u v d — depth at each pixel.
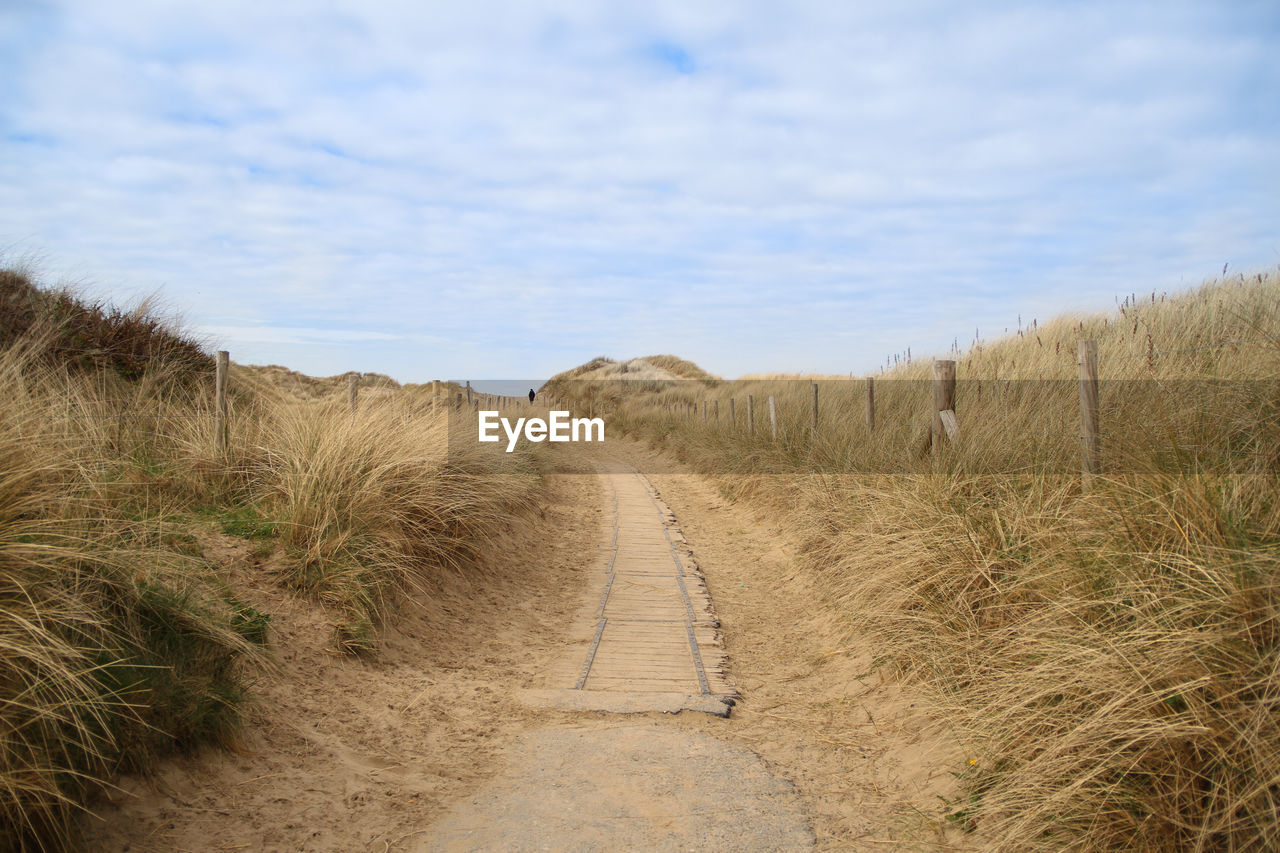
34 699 2.90
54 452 4.41
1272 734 2.61
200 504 6.16
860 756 4.49
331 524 6.02
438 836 3.48
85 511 4.23
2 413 4.02
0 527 3.41
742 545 10.67
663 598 8.21
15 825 2.65
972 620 4.70
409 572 6.59
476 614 7.09
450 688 5.39
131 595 3.85
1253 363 5.39
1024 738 3.55
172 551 4.82
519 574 8.66
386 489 7.07
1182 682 2.97
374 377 18.83
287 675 4.65
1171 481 3.80
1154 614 3.34
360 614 5.48
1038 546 4.75
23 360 5.08
